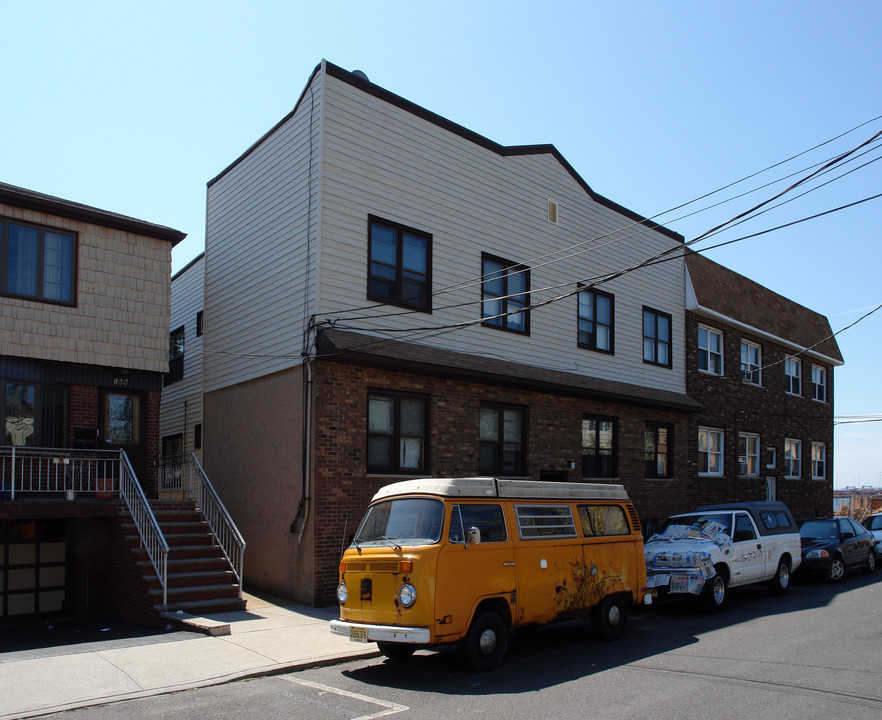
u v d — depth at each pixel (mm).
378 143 15586
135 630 12336
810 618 12320
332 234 14594
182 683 8211
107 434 15219
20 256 14180
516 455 17703
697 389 23922
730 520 14555
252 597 14367
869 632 10914
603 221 21109
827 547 17578
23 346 13992
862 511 58156
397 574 8672
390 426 15117
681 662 9188
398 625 8547
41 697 7645
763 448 27188
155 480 15625
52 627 14117
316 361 14031
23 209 14242
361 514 14234
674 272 23750
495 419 17266
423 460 15570
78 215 14773
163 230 15875
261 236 16469
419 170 16297
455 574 8703
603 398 19594
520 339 18062
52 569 15250
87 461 14758
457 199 17016
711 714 6922
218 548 14086
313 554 13523
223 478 17016
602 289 20844
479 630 8891
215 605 12648
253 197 16984
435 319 16156
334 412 14102
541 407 18250
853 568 18672
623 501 11680
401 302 15586
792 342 29031
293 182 15469
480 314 17203
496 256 17750
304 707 7387
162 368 15719
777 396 28391
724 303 25500
